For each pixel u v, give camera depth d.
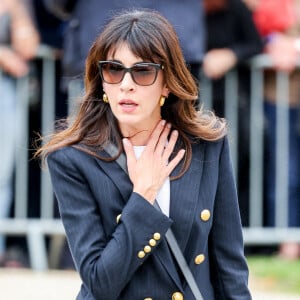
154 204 10.38
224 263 11.00
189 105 10.86
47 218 22.39
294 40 22.88
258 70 22.50
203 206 10.60
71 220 10.50
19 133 22.22
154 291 10.40
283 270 21.36
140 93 10.28
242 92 22.42
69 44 20.59
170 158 10.71
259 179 22.78
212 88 22.17
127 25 10.35
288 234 22.98
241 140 22.58
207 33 22.09
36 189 22.41
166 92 10.65
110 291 10.16
